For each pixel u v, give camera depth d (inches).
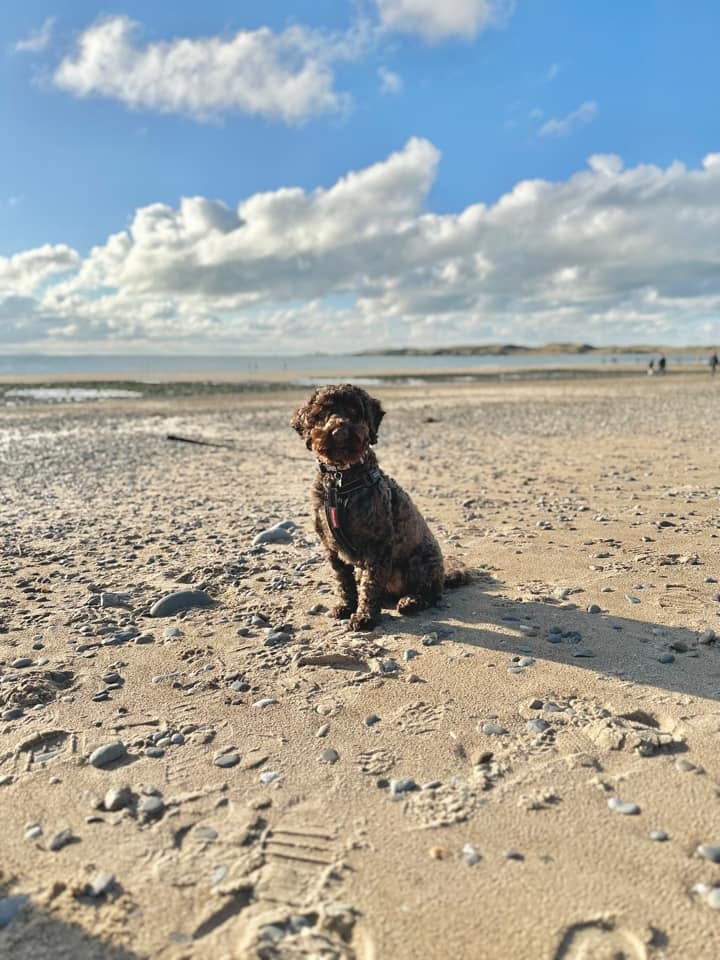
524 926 26.8
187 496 118.7
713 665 47.6
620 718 41.1
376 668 49.3
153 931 27.2
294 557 79.7
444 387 541.6
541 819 32.9
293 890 29.2
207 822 33.7
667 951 25.4
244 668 50.2
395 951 25.9
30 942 26.7
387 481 58.9
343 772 37.3
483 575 70.0
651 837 31.3
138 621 60.3
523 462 146.9
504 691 45.4
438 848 31.2
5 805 35.2
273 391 494.3
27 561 79.0
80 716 43.8
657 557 72.8
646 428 208.7
